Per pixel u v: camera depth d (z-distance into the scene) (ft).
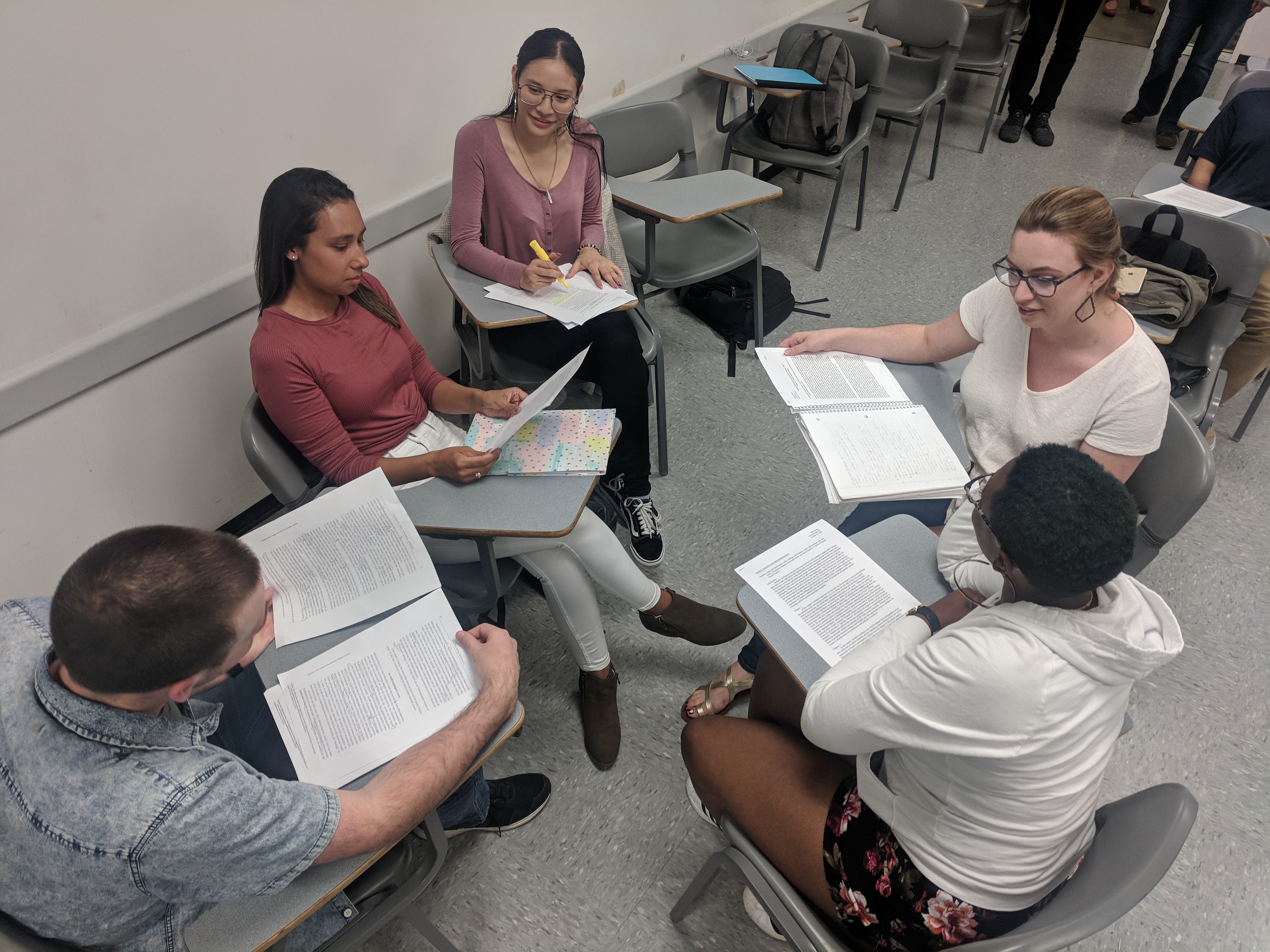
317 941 3.08
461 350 8.05
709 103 10.48
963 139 13.87
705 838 4.76
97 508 5.49
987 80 16.28
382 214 6.52
